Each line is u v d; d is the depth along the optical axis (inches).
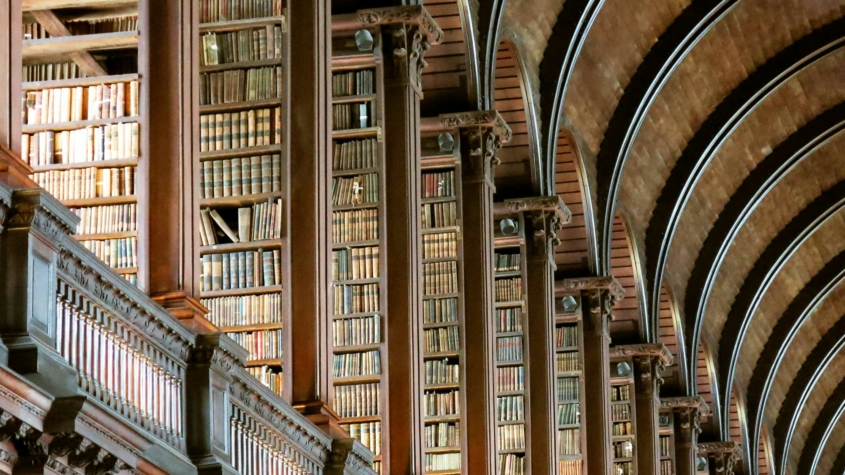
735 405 1246.9
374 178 539.5
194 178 370.6
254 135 452.1
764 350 1258.0
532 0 727.7
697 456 1133.7
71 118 401.1
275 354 446.6
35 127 399.2
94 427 281.0
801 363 1355.8
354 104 547.2
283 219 445.7
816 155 1081.4
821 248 1213.1
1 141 280.1
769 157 1043.3
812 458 1469.0
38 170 398.0
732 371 1160.8
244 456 365.4
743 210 1048.8
